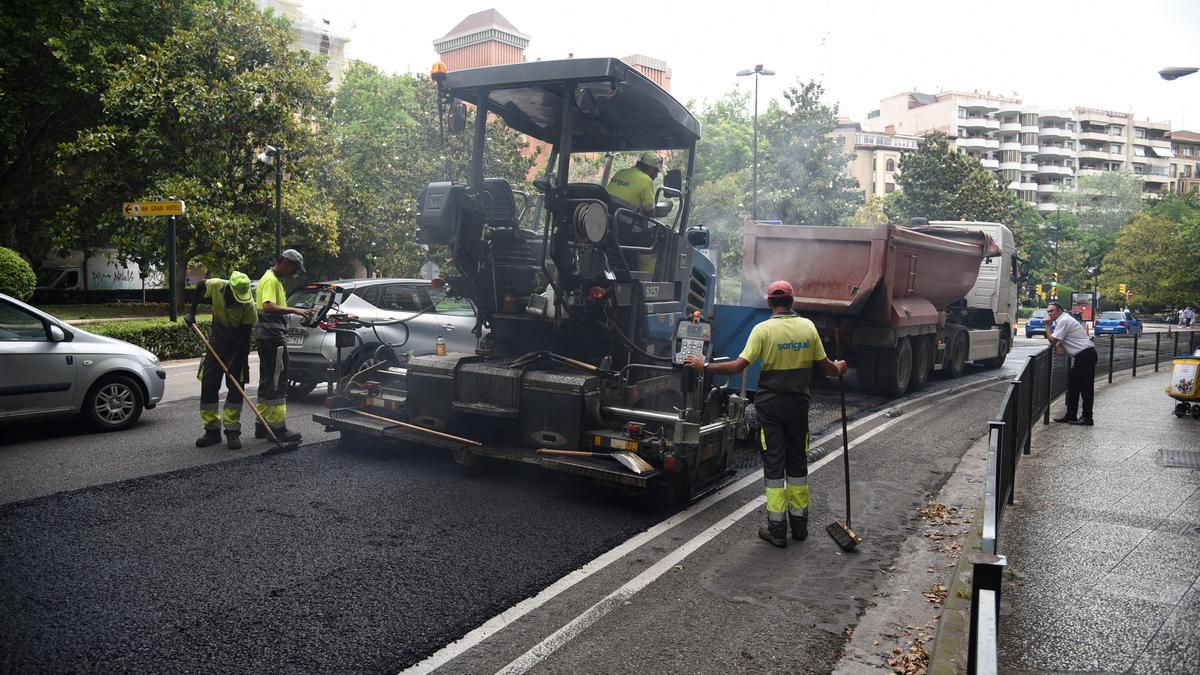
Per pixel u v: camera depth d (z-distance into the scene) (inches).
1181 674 135.7
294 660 138.3
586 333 267.1
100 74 847.7
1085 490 261.4
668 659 144.6
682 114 282.8
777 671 141.8
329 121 954.1
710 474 267.0
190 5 936.3
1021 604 165.3
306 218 839.7
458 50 1796.3
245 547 191.9
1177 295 2578.7
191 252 791.7
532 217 283.7
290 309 297.6
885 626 162.4
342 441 297.4
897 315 475.8
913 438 362.3
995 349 727.1
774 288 219.5
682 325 233.3
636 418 244.2
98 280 1278.3
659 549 203.6
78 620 150.2
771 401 213.3
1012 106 4315.9
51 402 303.1
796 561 199.5
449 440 263.6
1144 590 173.0
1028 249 2876.5
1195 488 264.7
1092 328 1830.7
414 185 1007.6
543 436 251.0
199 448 295.7
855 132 3506.4
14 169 971.3
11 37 863.1
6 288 684.1
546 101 267.0
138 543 192.2
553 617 160.6
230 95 759.1
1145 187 4584.2
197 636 145.7
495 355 281.6
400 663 138.8
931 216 1892.2
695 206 1373.0
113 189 829.8
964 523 233.9
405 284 440.5
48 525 202.8
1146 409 464.1
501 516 223.8
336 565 182.5
